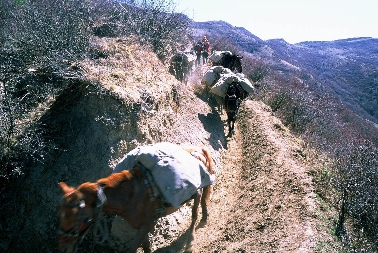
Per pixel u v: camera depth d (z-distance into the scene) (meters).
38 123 7.32
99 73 7.99
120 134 7.08
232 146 11.24
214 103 14.09
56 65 8.59
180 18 16.69
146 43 12.81
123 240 6.14
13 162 6.60
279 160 8.98
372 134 28.20
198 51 20.50
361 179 7.47
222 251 5.98
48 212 6.42
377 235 6.35
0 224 6.27
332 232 6.09
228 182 8.93
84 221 4.27
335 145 12.20
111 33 13.30
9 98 7.31
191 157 5.75
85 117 7.34
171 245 6.33
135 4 14.91
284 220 6.32
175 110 9.84
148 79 9.12
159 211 5.14
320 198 7.12
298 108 17.95
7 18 13.43
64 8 12.08
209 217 7.17
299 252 5.32
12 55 10.06
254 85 21.11
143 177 5.06
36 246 6.17
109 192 4.64
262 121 12.80
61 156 6.93
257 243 5.89
